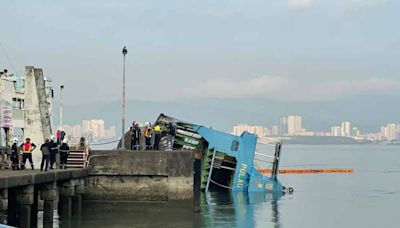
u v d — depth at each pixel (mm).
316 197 57875
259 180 55312
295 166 128250
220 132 52562
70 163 38188
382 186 73312
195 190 38406
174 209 37844
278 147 57312
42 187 30578
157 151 38188
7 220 28234
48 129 41125
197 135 52875
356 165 133500
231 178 55094
